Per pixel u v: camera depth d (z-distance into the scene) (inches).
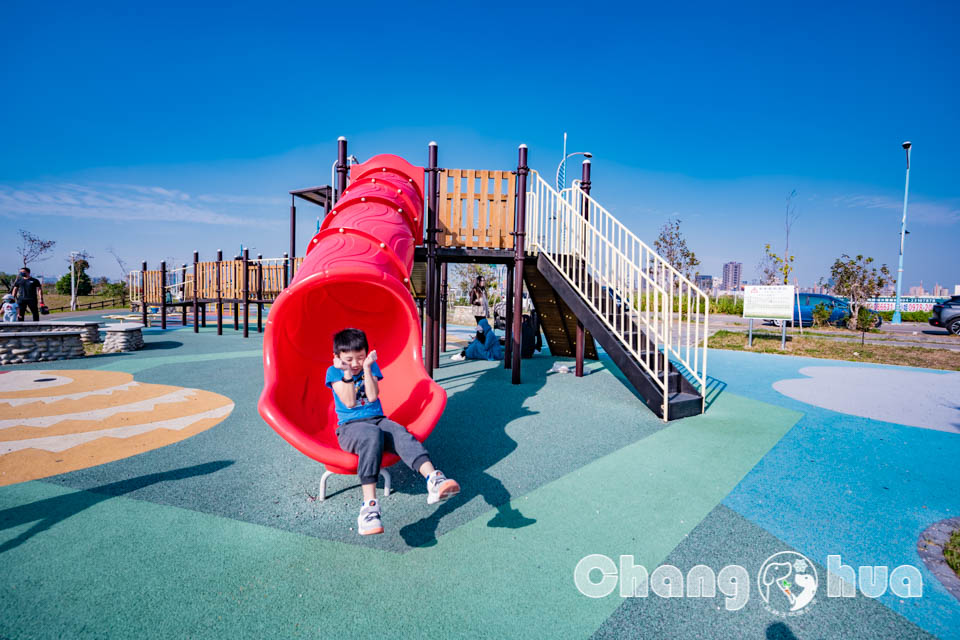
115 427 187.6
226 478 137.4
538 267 291.7
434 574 92.4
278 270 598.2
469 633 76.7
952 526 113.2
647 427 193.6
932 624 80.1
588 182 315.0
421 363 148.9
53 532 105.7
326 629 77.1
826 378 318.0
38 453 157.1
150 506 119.2
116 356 390.3
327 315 183.2
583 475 142.3
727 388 281.4
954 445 173.5
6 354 345.1
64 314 1035.9
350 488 132.0
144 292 722.8
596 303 272.4
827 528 111.7
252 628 77.0
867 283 754.8
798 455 161.8
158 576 90.2
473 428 189.9
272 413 113.9
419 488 132.4
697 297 221.5
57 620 77.9
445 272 436.1
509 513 118.0
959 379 317.7
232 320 879.7
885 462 155.6
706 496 128.5
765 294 490.0
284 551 99.7
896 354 446.6
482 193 300.0
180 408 218.4
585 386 276.5
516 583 89.9
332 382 119.4
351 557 97.8
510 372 321.7
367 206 183.2
